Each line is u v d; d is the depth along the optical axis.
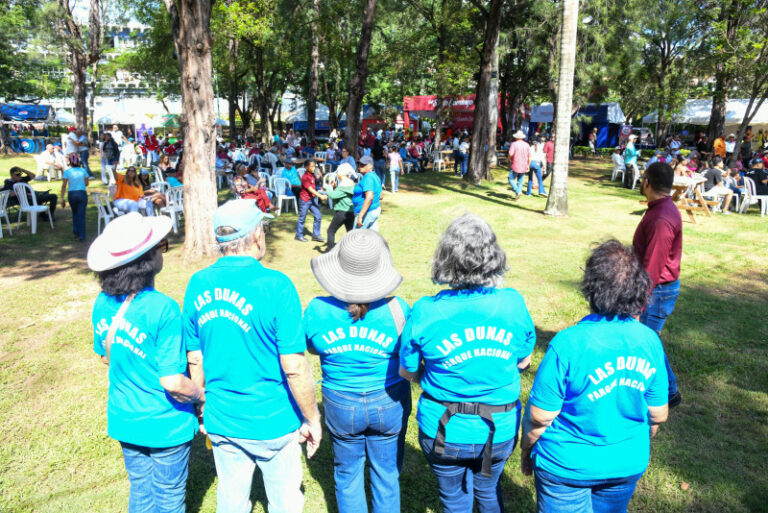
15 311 6.72
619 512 2.29
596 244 2.36
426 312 2.38
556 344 2.18
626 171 18.34
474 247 2.34
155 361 2.45
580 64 23.12
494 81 23.55
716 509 3.29
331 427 2.73
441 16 25.14
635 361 2.10
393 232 11.42
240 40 31.33
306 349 2.74
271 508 2.69
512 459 3.83
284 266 8.81
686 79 29.78
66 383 4.95
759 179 13.39
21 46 31.30
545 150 19.38
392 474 2.80
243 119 44.12
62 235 10.96
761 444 3.96
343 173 8.98
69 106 59.34
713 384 4.93
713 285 7.91
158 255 2.59
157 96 46.25
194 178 8.35
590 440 2.13
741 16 19.42
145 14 29.22
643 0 23.48
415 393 4.83
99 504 3.41
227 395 2.50
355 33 31.89
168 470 2.60
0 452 3.92
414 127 42.88
